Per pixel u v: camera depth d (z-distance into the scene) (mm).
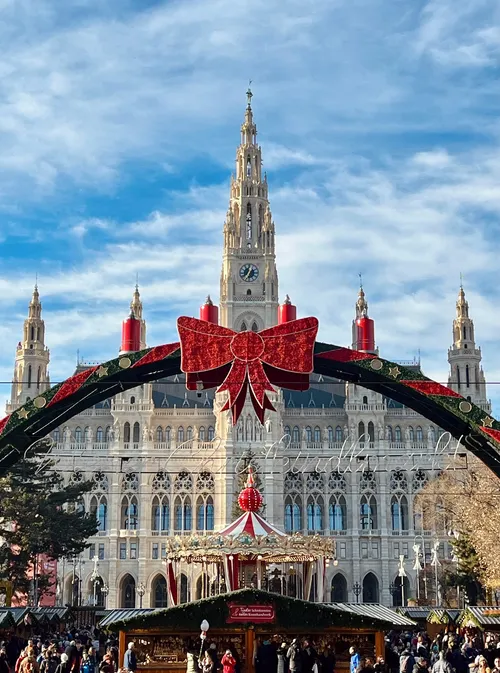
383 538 146000
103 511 147375
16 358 159875
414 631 77625
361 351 44562
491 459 42625
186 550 57562
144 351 41656
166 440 151250
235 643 49719
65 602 143000
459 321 162875
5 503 90688
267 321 160250
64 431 150750
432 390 40906
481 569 79500
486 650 48938
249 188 166750
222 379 41438
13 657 52438
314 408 153125
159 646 49625
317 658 43625
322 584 58062
